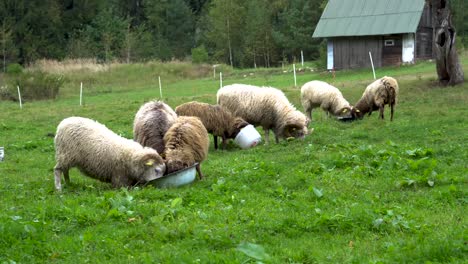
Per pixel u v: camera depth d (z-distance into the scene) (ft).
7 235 23.40
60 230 24.77
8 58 182.09
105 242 22.81
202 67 154.20
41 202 29.76
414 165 35.14
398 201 28.91
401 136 48.93
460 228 22.85
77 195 31.81
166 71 145.18
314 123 57.93
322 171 36.01
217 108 46.55
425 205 27.68
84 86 125.80
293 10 203.92
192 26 244.63
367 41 122.83
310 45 197.77
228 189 31.76
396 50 120.37
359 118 59.77
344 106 58.80
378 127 53.57
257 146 47.11
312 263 20.38
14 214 27.12
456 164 36.47
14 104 96.48
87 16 217.77
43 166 45.03
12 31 187.11
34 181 37.93
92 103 91.97
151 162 32.63
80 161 33.86
